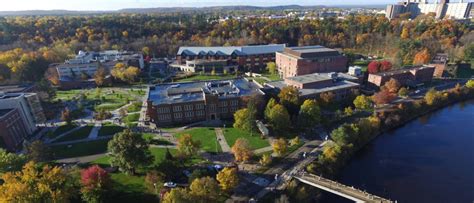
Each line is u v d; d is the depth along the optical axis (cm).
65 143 11681
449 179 9769
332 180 9631
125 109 15175
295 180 9106
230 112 13850
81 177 8562
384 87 16562
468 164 10562
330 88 15900
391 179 9788
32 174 7394
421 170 10269
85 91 18700
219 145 11269
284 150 10212
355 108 14688
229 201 7838
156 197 8219
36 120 13325
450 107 16025
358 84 16588
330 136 11931
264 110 13338
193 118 13500
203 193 7456
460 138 12450
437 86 18300
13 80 19562
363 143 11862
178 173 9300
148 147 10238
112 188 8394
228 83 15862
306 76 17388
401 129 13412
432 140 12319
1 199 6669
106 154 10688
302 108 12369
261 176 9331
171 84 15838
